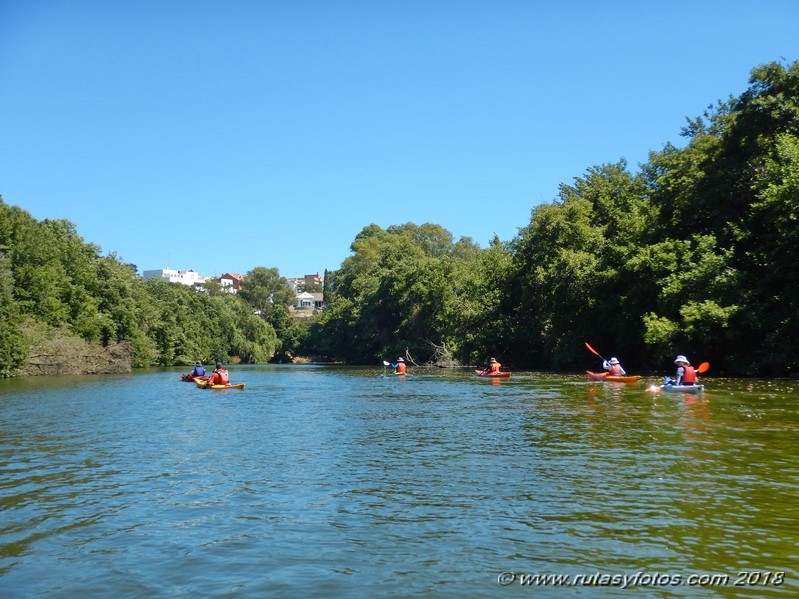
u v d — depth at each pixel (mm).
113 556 7008
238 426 17391
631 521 7789
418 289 71125
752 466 10555
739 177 32156
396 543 7219
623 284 38406
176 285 96438
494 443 13523
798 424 14875
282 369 70062
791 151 27578
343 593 5926
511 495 9109
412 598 5793
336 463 11742
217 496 9453
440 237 118188
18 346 50312
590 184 49594
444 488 9633
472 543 7160
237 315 111250
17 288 56031
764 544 6965
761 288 29609
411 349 71812
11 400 27125
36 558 6984
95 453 13227
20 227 58281
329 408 22031
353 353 93062
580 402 21234
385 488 9711
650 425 15227
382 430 16031
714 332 29625
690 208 34438
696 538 7168
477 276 60469
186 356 84375
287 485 10062
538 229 46656
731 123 33438
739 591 5836
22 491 9906
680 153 38562
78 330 60531
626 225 39656
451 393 27391
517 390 27250
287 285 167125
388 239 116500
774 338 28016
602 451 12172
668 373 35844
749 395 21234
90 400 26906
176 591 6055
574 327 44094
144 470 11406
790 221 27547
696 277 30219
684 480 9703
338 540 7367
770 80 31250
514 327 51312
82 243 70375
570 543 7090
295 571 6473
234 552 7051
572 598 5734
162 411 21859
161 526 8031
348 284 109562
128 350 67438
